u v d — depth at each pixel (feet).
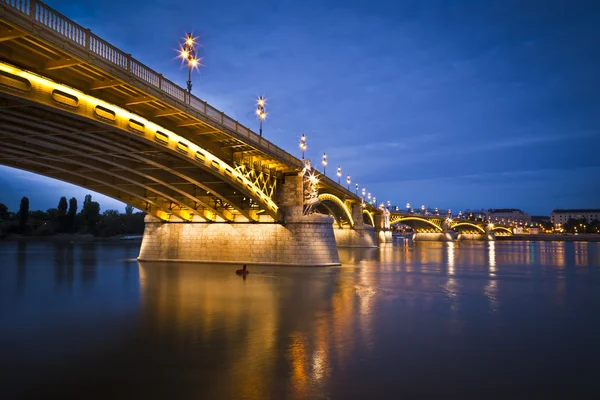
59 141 104.22
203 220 180.75
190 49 117.50
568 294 107.96
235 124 132.57
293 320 75.82
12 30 67.97
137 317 77.05
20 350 57.47
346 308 87.10
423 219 562.66
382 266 182.80
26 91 76.02
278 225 172.86
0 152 115.03
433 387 45.88
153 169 134.31
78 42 76.79
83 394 43.62
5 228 466.70
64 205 501.15
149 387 45.50
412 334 66.90
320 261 170.40
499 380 47.88
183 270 151.33
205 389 45.09
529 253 310.86
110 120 93.76
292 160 172.96
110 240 489.26
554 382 47.37
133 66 90.43
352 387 45.78
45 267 163.12
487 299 99.50
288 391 44.70
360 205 371.76
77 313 80.12
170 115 109.19
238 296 99.71
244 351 57.72
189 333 66.49
